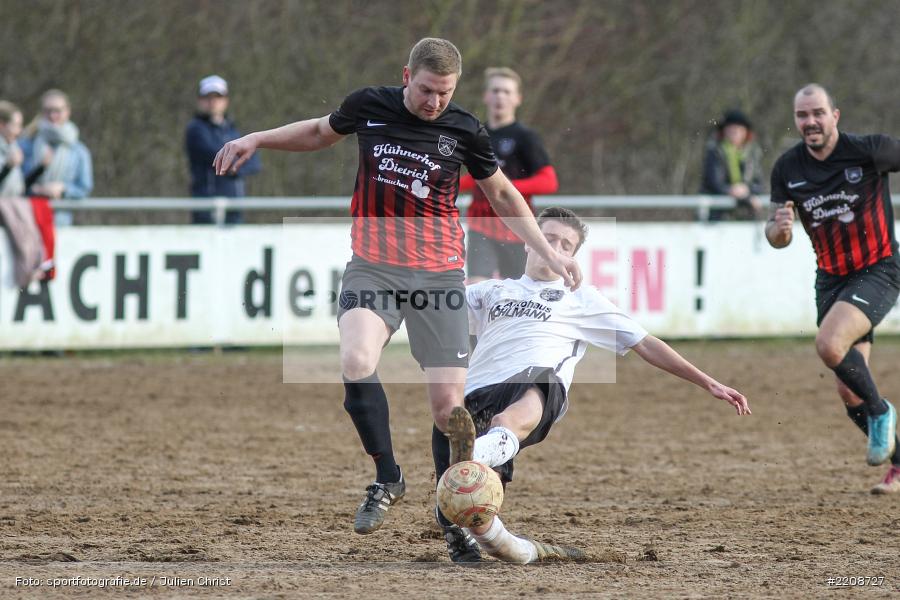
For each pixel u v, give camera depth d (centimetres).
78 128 6775
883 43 8325
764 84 8256
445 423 1834
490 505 1702
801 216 2694
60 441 3095
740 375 4375
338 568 1783
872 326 2591
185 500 2402
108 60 6756
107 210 4506
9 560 1811
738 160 4828
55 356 4544
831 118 2600
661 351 1911
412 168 1839
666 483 2641
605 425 3466
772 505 2381
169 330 4444
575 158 8156
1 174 4309
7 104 4334
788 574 1752
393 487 1839
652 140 8262
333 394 3941
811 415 3650
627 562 1841
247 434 3250
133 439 3144
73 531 2067
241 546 1958
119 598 1557
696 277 4762
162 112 6894
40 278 4303
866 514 2275
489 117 3506
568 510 2316
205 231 4456
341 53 7156
